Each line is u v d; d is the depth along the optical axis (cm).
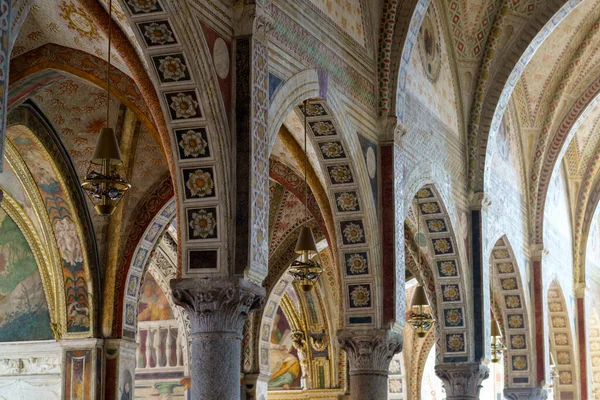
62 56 1498
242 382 2212
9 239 1838
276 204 2223
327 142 1509
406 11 1653
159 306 2605
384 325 1553
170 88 1149
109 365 1730
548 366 2458
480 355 1956
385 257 1577
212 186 1155
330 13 1477
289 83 1318
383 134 1620
